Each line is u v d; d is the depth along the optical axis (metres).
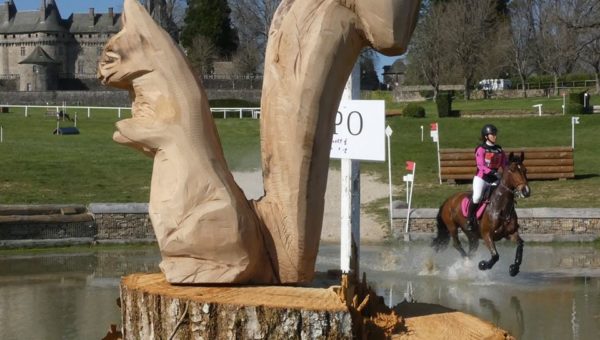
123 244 19.98
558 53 65.12
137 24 4.83
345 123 9.61
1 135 39.62
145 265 16.69
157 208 4.73
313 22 4.84
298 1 4.90
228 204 4.68
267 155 4.93
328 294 4.51
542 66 79.75
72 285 14.25
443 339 4.43
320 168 4.89
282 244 4.88
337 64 4.85
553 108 53.56
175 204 4.70
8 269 16.16
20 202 23.12
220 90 79.56
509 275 15.39
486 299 13.12
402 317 4.69
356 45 4.92
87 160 31.11
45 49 121.00
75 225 20.08
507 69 88.81
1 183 25.88
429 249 18.67
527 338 10.45
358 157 9.55
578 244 19.72
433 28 75.25
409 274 15.59
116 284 14.33
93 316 11.63
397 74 101.00
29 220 19.69
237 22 93.06
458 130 43.00
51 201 23.48
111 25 121.56
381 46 4.86
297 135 4.83
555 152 27.59
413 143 38.19
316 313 4.22
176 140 4.73
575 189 25.78
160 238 4.73
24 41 122.50
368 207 24.28
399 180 28.61
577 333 10.68
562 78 79.38
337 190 26.39
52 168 28.81
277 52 4.92
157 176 4.78
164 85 4.78
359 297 4.57
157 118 4.78
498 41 77.19
